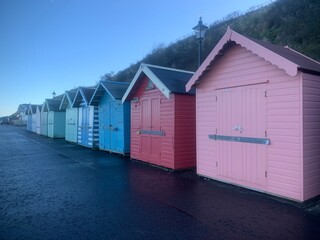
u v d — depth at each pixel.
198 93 8.31
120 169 10.08
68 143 20.55
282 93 6.04
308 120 5.82
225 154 7.43
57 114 25.61
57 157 13.31
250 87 6.73
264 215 5.23
